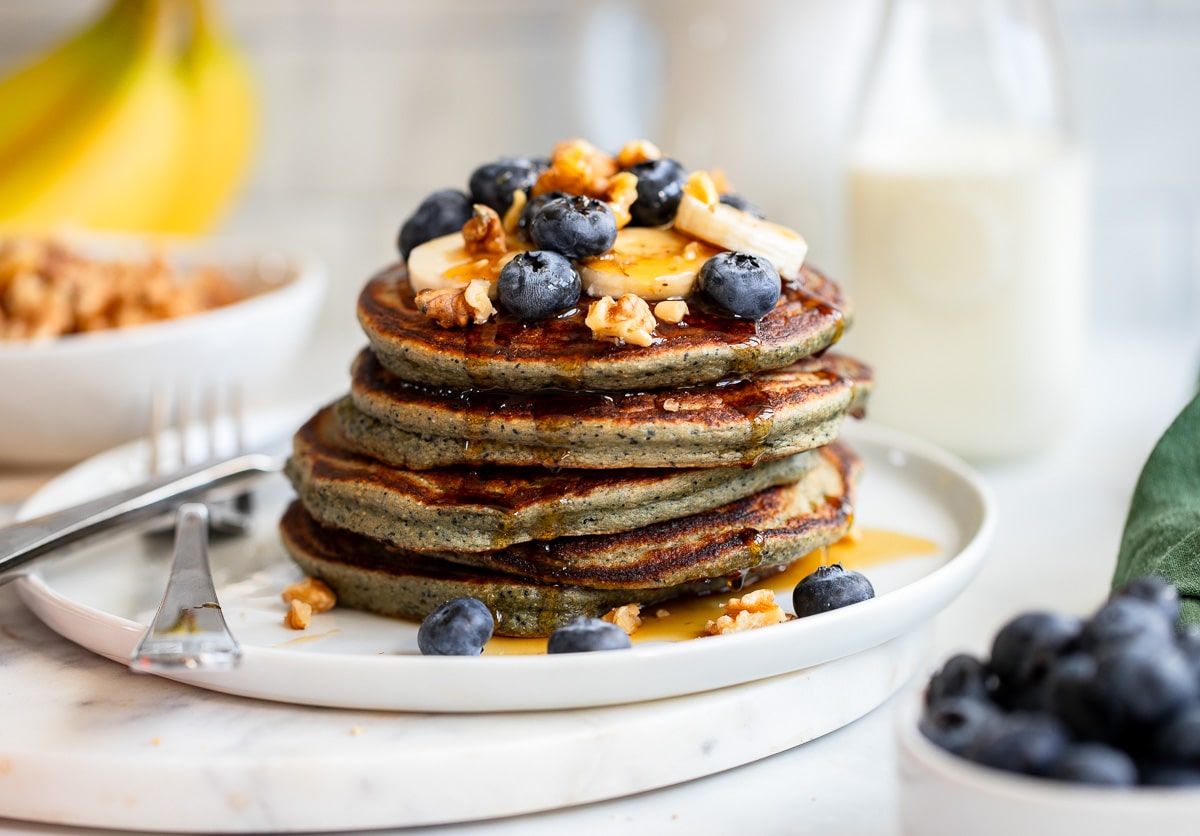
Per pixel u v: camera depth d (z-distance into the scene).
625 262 0.49
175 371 0.64
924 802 0.41
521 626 0.48
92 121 0.83
